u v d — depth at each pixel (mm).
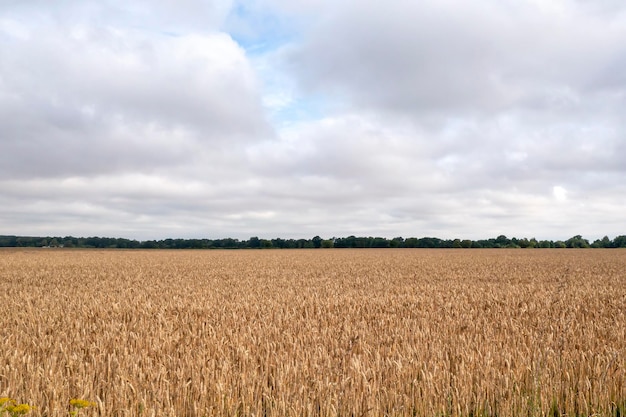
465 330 10398
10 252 71562
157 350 8430
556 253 68938
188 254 65688
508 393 6371
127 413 5559
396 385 6707
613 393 6613
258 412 5750
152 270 32062
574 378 6980
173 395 6156
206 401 6043
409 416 6250
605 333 10047
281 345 8539
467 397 6355
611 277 25594
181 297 16953
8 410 5320
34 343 8680
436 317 12234
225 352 8305
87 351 8641
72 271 31172
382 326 10867
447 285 21266
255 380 6766
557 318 11836
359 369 6961
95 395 6281
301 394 6121
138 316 12742
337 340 9305
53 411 5465
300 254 65750
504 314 12867
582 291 18328
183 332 10195
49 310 13602
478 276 26469
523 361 7469
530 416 6203
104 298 16609
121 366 7270
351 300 15688
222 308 13656
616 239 124750
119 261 44312
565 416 6312
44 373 6707
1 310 13727
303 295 17250
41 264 39094
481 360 7598
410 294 17719
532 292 18281
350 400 6043
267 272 30000
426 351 8211
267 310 13492
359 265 37406
